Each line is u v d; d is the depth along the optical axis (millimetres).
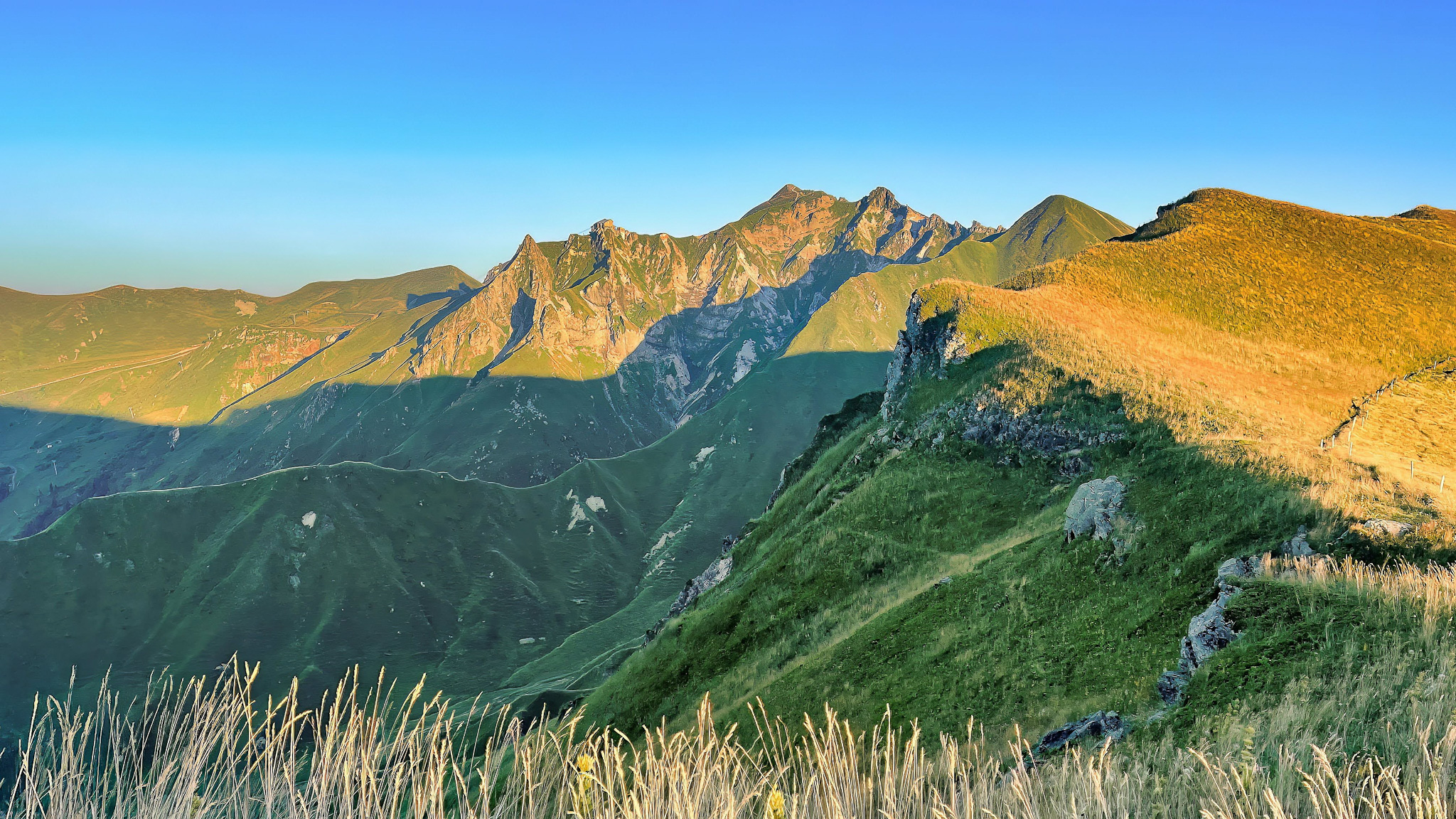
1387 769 6746
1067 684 22281
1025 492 43500
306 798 4699
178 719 4887
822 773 6320
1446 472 35000
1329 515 23234
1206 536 26094
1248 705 12344
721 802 5551
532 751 5461
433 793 4840
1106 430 43344
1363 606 14297
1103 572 27656
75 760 4652
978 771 7016
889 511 47156
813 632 39938
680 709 41250
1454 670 10219
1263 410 45375
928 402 61156
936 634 29750
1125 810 6770
